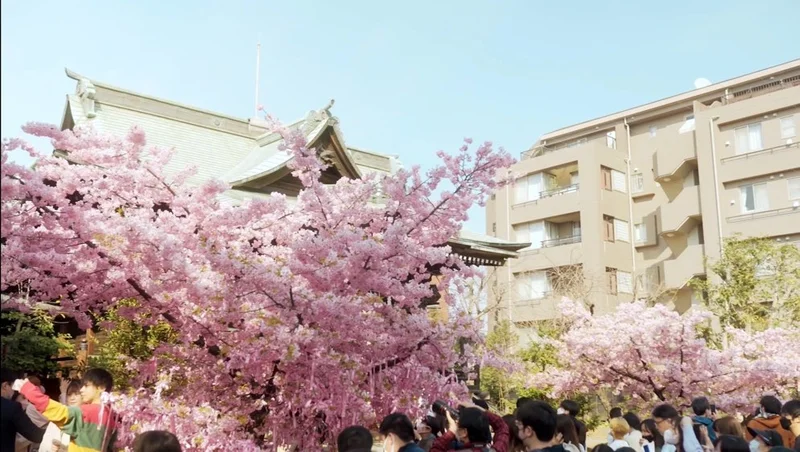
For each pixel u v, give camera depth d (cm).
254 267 558
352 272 616
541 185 3009
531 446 383
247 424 638
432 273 870
